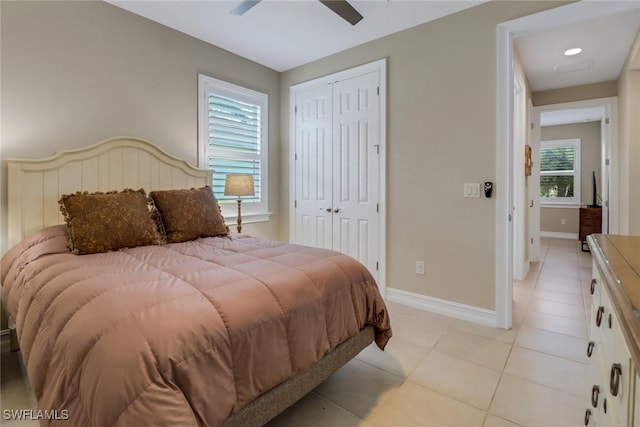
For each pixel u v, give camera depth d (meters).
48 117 2.42
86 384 0.98
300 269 1.69
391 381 1.92
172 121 3.13
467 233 2.80
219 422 1.11
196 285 1.36
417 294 3.10
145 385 0.96
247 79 3.82
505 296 2.62
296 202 4.11
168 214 2.53
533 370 2.02
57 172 2.40
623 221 3.87
